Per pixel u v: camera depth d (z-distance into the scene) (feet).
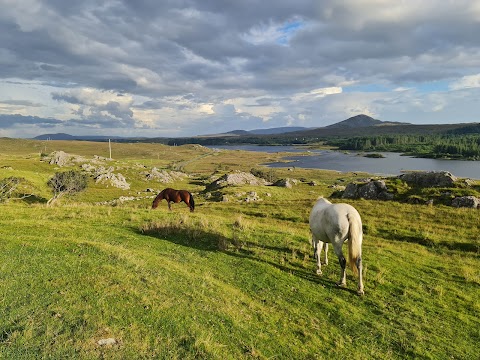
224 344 23.02
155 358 19.89
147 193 325.83
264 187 229.45
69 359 18.45
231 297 31.17
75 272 29.32
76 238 42.86
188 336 22.43
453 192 102.42
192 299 28.27
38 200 204.44
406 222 82.53
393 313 33.14
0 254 32.53
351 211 36.37
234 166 643.04
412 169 526.57
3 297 24.04
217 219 65.51
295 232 59.67
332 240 37.24
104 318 22.76
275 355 23.82
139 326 22.66
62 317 22.27
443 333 30.66
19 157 484.33
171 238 49.90
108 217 61.16
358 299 35.37
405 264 47.60
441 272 46.03
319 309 32.53
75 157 446.60
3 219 55.11
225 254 44.73
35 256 32.58
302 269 41.91
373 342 28.27
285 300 33.50
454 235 71.92
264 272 39.52
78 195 244.01
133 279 29.53
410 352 27.50
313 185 299.79
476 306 36.04
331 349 26.37
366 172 499.51
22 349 18.78
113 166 418.92
